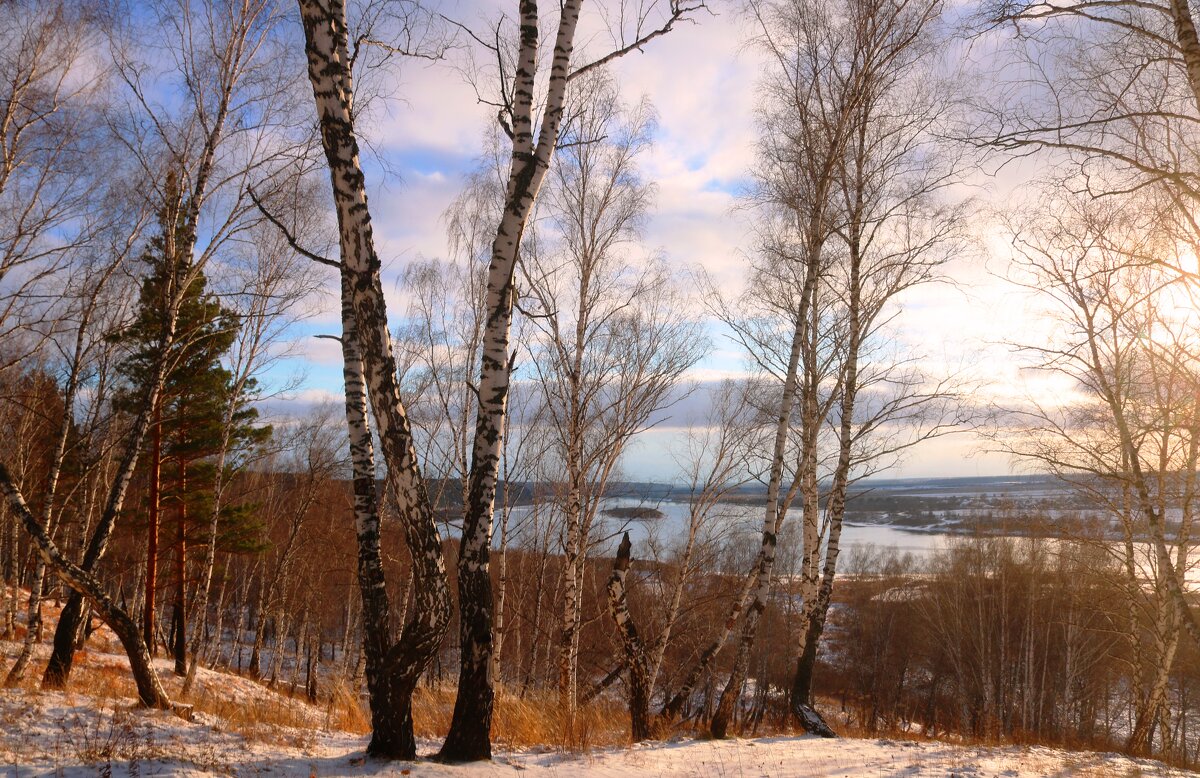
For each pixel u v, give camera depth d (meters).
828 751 9.34
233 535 22.09
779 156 12.12
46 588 19.98
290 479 28.47
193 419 17.97
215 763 5.86
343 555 25.09
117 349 15.59
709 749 9.09
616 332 13.59
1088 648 25.95
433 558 6.34
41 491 18.67
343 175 6.11
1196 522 14.30
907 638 37.34
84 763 5.59
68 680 9.73
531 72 6.84
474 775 5.96
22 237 10.08
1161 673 14.64
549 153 6.84
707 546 16.02
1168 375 10.09
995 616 30.27
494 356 6.67
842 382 12.89
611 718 12.40
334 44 6.13
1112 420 12.27
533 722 9.78
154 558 17.16
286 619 29.66
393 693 6.39
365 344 6.23
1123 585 16.05
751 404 14.62
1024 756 9.92
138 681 8.34
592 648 18.31
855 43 10.90
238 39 10.09
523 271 12.95
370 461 6.95
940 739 13.26
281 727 8.92
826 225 11.77
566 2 6.97
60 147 10.17
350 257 6.17
